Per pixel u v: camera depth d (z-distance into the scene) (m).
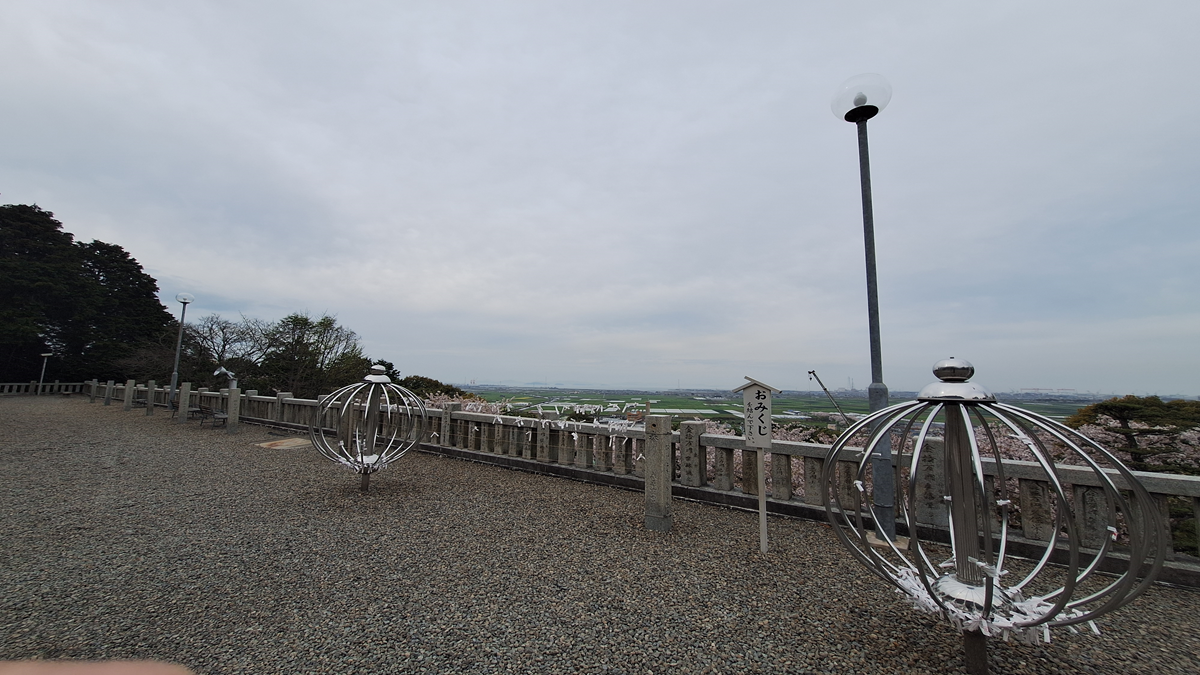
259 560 3.83
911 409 2.53
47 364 29.42
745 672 2.43
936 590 2.39
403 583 3.43
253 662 2.47
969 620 2.18
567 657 2.55
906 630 2.81
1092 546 3.77
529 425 7.44
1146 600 3.22
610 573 3.62
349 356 22.55
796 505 5.02
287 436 11.03
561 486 6.43
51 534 4.39
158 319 35.00
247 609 3.03
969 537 2.39
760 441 4.11
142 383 24.92
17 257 29.44
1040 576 3.65
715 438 5.63
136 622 2.86
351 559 3.86
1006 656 2.57
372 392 6.26
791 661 2.52
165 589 3.30
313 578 3.50
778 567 3.74
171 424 13.16
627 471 6.46
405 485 6.42
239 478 6.75
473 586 3.38
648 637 2.74
